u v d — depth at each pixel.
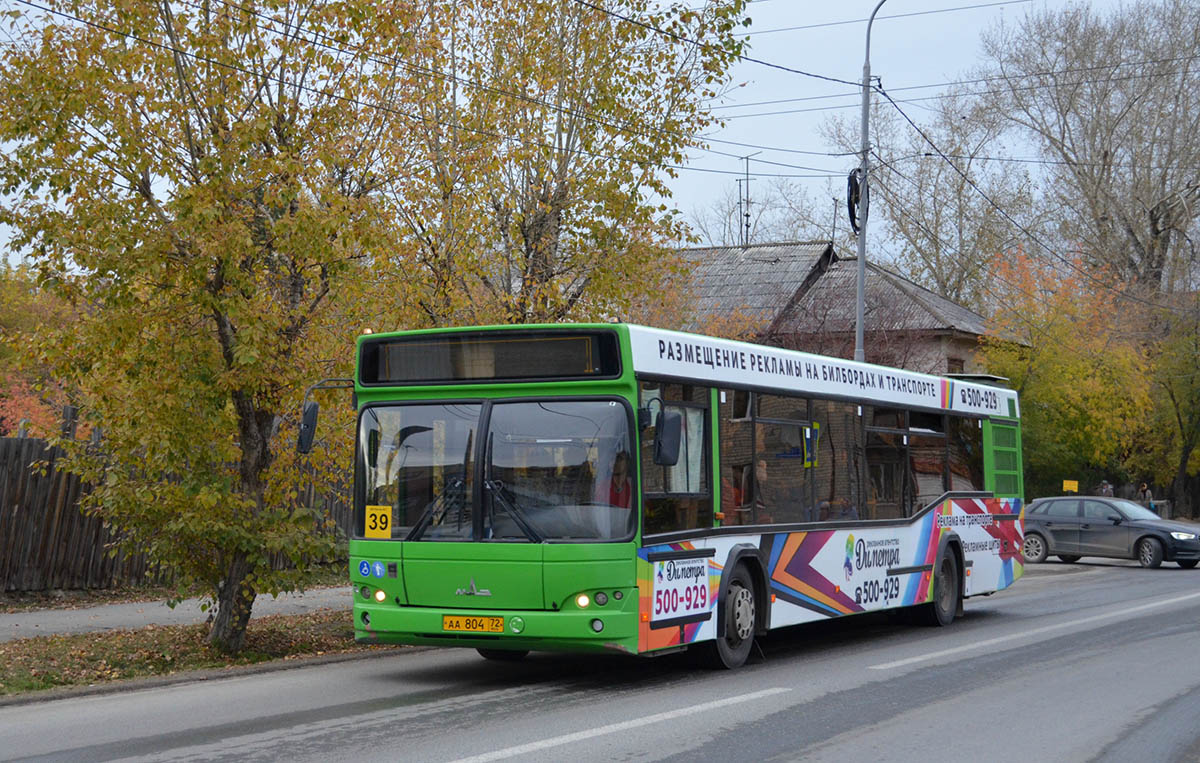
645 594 10.55
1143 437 47.78
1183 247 50.81
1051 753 8.26
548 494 10.54
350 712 9.55
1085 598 20.97
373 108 14.12
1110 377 39.09
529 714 9.45
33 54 11.77
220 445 12.42
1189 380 47.44
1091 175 50.25
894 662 12.73
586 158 17.53
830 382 14.12
